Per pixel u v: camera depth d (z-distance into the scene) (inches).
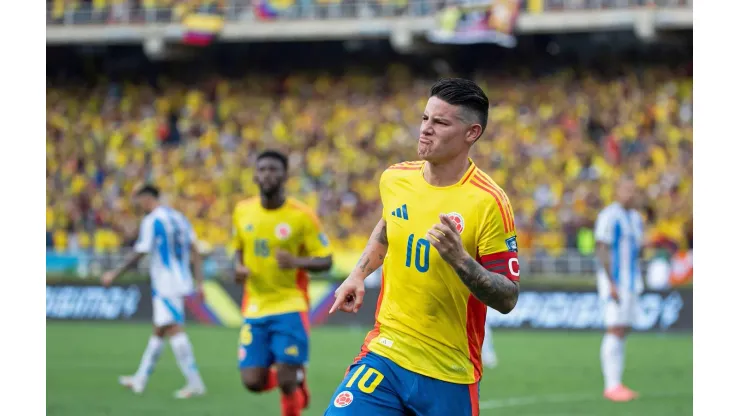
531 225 3159.5
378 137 3794.3
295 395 1179.3
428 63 4062.5
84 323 2896.2
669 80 3703.3
